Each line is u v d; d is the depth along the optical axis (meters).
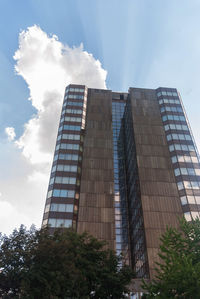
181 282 15.25
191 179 55.66
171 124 67.12
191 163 58.88
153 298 16.62
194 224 21.77
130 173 65.50
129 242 57.50
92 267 24.52
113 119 83.56
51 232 48.00
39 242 22.36
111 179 57.53
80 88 80.00
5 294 19.80
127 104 80.00
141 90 77.56
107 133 67.25
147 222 48.38
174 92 76.75
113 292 25.05
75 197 54.94
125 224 60.47
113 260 28.23
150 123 67.69
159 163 59.03
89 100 75.94
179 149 61.59
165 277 16.88
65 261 21.44
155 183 55.06
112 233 48.25
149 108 71.75
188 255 17.39
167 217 49.44
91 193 54.47
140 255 48.56
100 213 51.28
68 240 25.36
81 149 64.62
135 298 38.22
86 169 58.78
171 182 55.56
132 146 66.06
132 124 68.00
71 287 21.11
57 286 19.55
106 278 25.30
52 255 21.22
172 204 51.72
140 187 54.19
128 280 26.81
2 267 19.80
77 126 69.31
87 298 22.27
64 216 51.25
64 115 71.88
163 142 63.78
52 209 52.25
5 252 20.28
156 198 52.44
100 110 73.00
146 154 60.59
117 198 65.06
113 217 50.94
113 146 70.19
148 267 42.25
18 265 20.19
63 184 56.69
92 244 28.39
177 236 20.73
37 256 20.98
